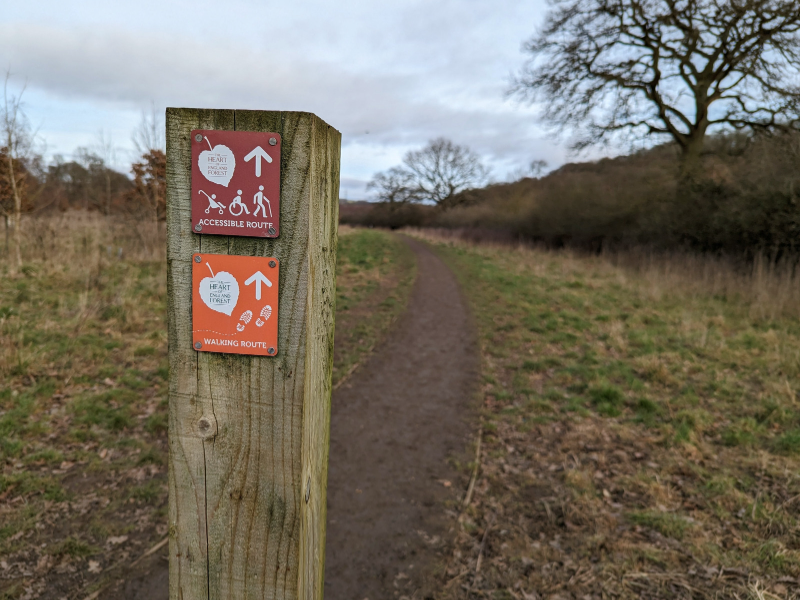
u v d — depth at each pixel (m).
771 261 10.84
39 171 12.84
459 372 6.48
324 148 1.03
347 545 3.15
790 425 4.39
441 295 11.73
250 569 1.04
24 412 4.43
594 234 19.92
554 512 3.39
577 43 15.06
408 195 53.47
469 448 4.42
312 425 1.07
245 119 0.94
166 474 3.80
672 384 5.53
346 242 23.56
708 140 15.42
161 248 12.92
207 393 1.02
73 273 9.44
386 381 6.16
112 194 17.84
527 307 9.77
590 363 6.36
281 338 0.98
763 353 6.34
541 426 4.74
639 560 2.86
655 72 14.72
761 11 12.26
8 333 6.02
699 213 13.54
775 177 10.76
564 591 2.67
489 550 3.06
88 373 5.42
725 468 3.79
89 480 3.68
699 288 10.36
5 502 3.35
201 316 1.00
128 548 3.04
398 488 3.80
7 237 10.96
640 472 3.79
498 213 31.66
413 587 2.79
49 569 2.83
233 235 0.97
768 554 2.81
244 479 1.03
